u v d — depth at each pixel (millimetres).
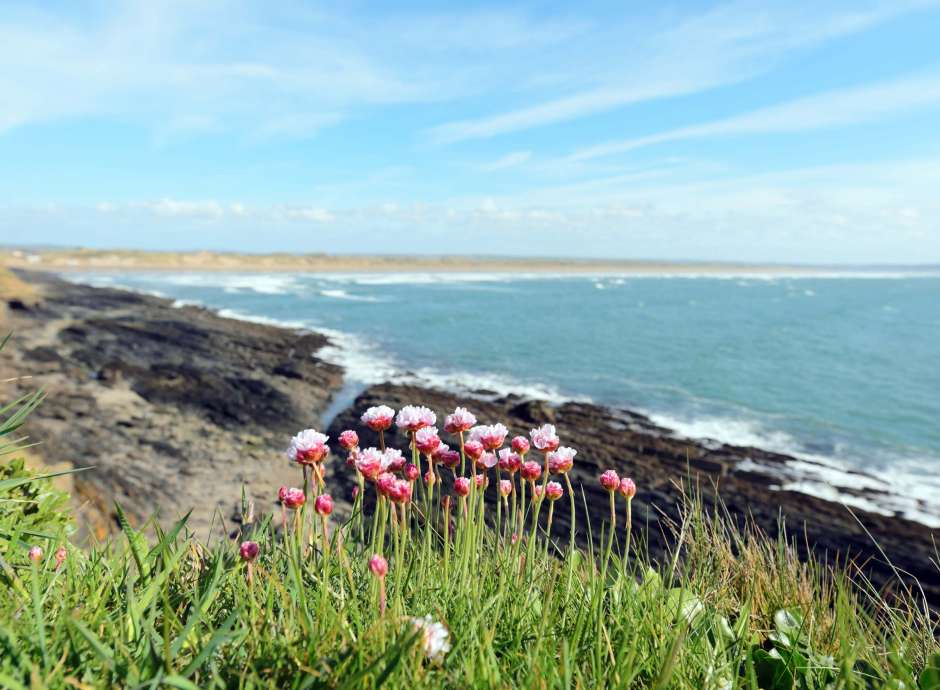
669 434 19453
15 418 2625
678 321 55219
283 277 107750
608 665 1915
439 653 1682
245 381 24359
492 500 8805
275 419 20109
